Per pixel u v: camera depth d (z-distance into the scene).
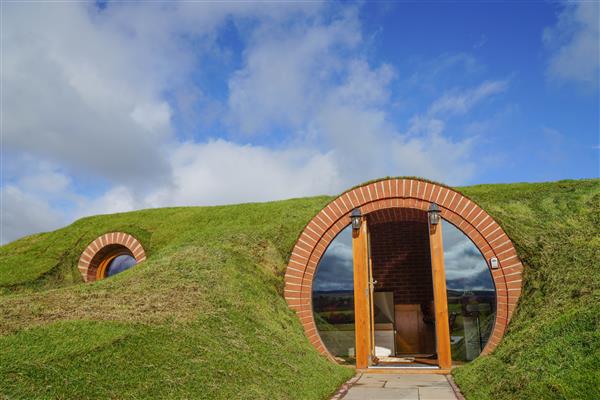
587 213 10.81
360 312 11.12
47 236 17.31
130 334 6.25
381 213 11.86
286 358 8.39
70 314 6.66
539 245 10.34
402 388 8.56
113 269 16.17
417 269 15.03
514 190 12.28
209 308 8.41
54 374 4.86
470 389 7.77
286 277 11.63
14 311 6.60
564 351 6.56
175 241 13.94
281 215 14.03
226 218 15.19
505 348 8.68
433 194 11.28
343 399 7.68
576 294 8.36
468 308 11.19
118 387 5.15
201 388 5.92
